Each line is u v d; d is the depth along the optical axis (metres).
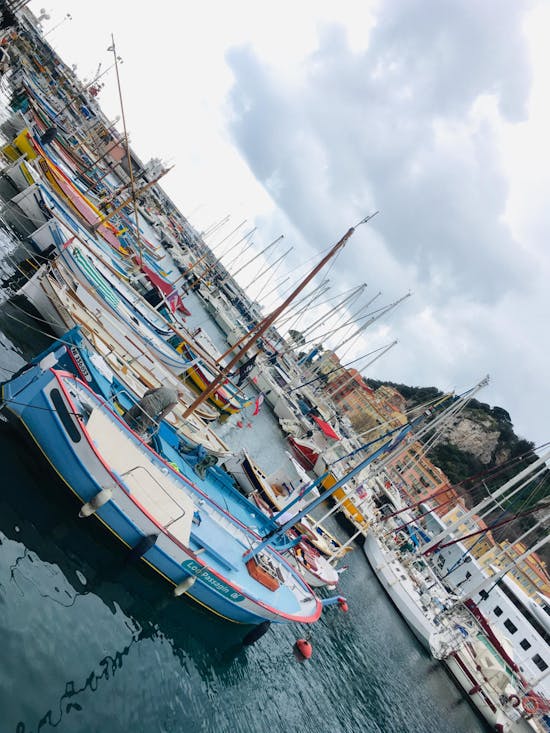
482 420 154.88
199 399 20.39
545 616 51.59
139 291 40.12
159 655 13.38
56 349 16.56
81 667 10.80
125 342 24.27
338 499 46.62
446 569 61.88
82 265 24.48
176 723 12.31
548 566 94.81
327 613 28.30
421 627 35.50
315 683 20.83
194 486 17.62
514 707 34.44
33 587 10.97
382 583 39.31
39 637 10.23
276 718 16.52
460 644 36.19
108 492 12.79
